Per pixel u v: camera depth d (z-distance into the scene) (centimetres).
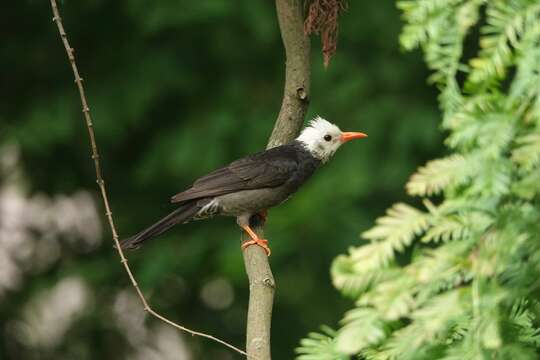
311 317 1370
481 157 325
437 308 321
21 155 1521
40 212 1625
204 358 1537
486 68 335
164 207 1521
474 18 340
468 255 323
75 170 1565
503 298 322
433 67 347
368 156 1374
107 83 1452
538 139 308
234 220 1444
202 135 1409
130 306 1532
